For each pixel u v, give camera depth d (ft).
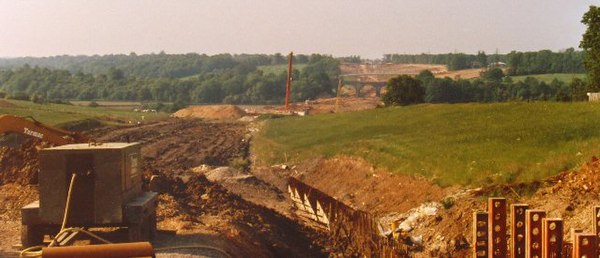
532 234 46.19
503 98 490.90
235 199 107.65
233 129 329.93
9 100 435.12
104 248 47.67
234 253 68.90
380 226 98.17
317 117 305.94
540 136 126.82
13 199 86.89
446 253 85.30
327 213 105.70
